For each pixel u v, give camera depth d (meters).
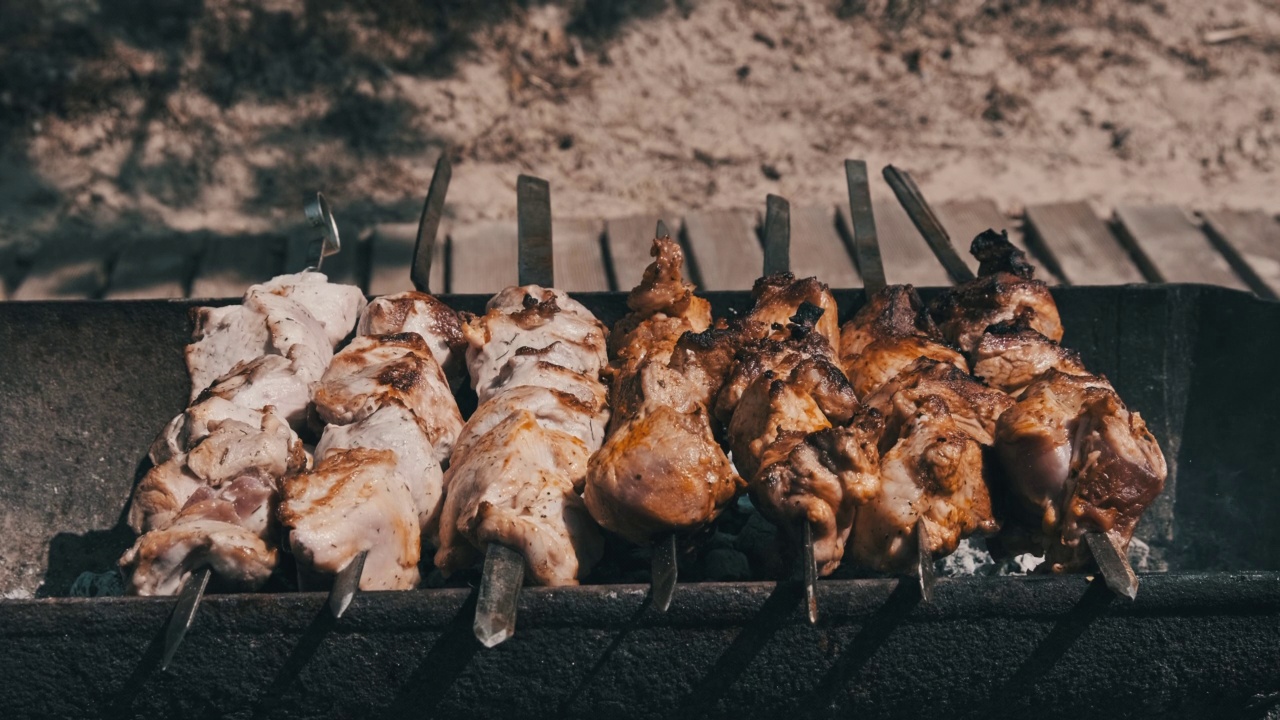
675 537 0.75
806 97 1.52
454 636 0.72
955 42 1.59
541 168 1.40
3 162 1.33
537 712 0.74
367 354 0.83
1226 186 1.44
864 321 0.89
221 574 0.73
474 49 1.50
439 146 1.41
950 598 0.73
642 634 0.72
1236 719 0.77
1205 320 0.94
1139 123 1.52
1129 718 0.76
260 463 0.75
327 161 1.38
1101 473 0.75
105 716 0.73
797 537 0.75
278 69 1.44
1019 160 1.45
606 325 0.95
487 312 0.87
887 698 0.75
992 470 0.78
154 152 1.36
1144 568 0.90
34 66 1.39
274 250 1.26
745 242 1.28
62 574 0.89
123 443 0.92
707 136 1.45
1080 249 1.30
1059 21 1.63
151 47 1.43
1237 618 0.74
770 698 0.74
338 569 0.73
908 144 1.46
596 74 1.51
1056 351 0.84
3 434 0.91
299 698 0.73
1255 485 0.91
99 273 1.22
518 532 0.73
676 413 0.75
